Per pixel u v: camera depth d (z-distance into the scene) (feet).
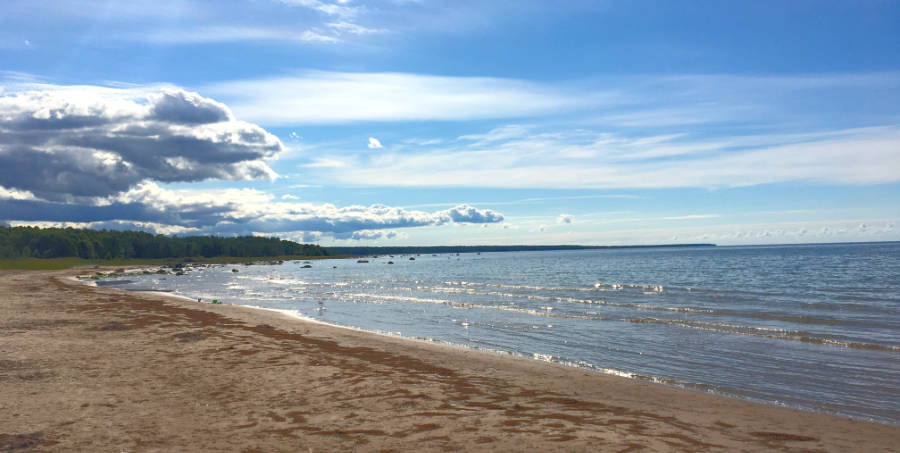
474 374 38.65
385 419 25.70
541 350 52.16
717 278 169.37
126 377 34.37
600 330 64.95
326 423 24.86
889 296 102.58
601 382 37.01
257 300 115.24
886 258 297.33
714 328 65.26
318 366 39.60
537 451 21.11
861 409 31.30
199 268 387.55
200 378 34.63
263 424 24.54
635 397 32.65
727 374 40.91
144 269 347.15
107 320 66.18
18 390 30.17
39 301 93.15
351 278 229.04
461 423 25.20
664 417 27.73
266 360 41.65
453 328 68.49
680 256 473.26
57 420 24.50
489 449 21.26
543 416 27.07
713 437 24.12
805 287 125.39
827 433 25.36
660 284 150.71
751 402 31.91
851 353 48.83
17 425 23.61
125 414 25.80
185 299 106.73
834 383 37.78
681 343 55.16
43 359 39.78
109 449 20.56
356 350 48.42
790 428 26.12
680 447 22.26
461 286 160.04
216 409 27.17
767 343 54.70
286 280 216.33
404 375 37.24
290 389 32.04
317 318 80.59
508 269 295.69
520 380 37.01
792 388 36.35
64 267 369.50
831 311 81.25
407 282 188.44
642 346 53.78
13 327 57.57
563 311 86.02
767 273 186.80
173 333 55.52
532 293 126.31
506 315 82.17
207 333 56.13
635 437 23.50
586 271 247.29
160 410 26.66
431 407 28.32
